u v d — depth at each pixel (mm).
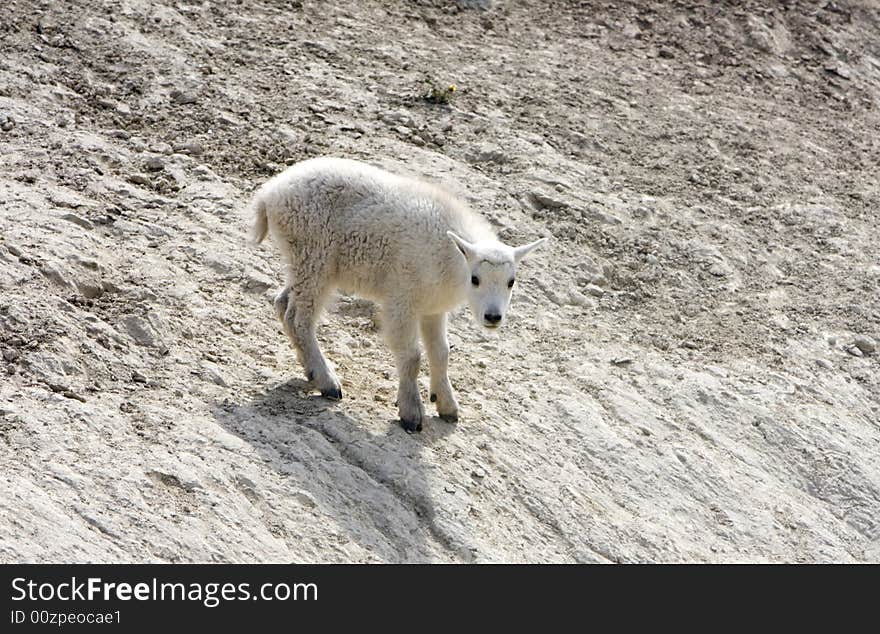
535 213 28469
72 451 17297
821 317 27594
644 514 20672
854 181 34062
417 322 19750
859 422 24484
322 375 20359
